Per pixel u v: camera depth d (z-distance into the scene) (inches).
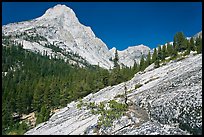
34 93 5403.5
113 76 4687.5
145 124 1827.0
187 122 1721.2
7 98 5408.5
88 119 2390.5
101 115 2166.6
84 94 4854.8
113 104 2201.0
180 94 2068.2
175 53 5211.6
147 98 2368.4
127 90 3368.6
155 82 3144.7
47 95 5157.5
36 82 6491.1
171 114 1872.5
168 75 3255.4
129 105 2342.5
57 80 6422.2
